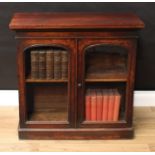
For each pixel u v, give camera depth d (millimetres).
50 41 2080
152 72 2686
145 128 2426
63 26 2021
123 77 2193
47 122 2252
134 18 2213
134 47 2107
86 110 2252
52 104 2359
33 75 2184
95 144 2234
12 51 2611
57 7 2531
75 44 2092
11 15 2533
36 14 2340
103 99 2230
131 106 2232
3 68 2650
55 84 2309
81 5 2533
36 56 2145
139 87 2723
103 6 2537
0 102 2721
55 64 2160
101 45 2115
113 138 2283
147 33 2592
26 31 2047
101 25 2029
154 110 2693
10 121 2492
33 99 2340
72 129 2258
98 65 2299
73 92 2191
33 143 2236
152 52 2635
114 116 2270
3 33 2564
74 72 2148
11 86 2703
